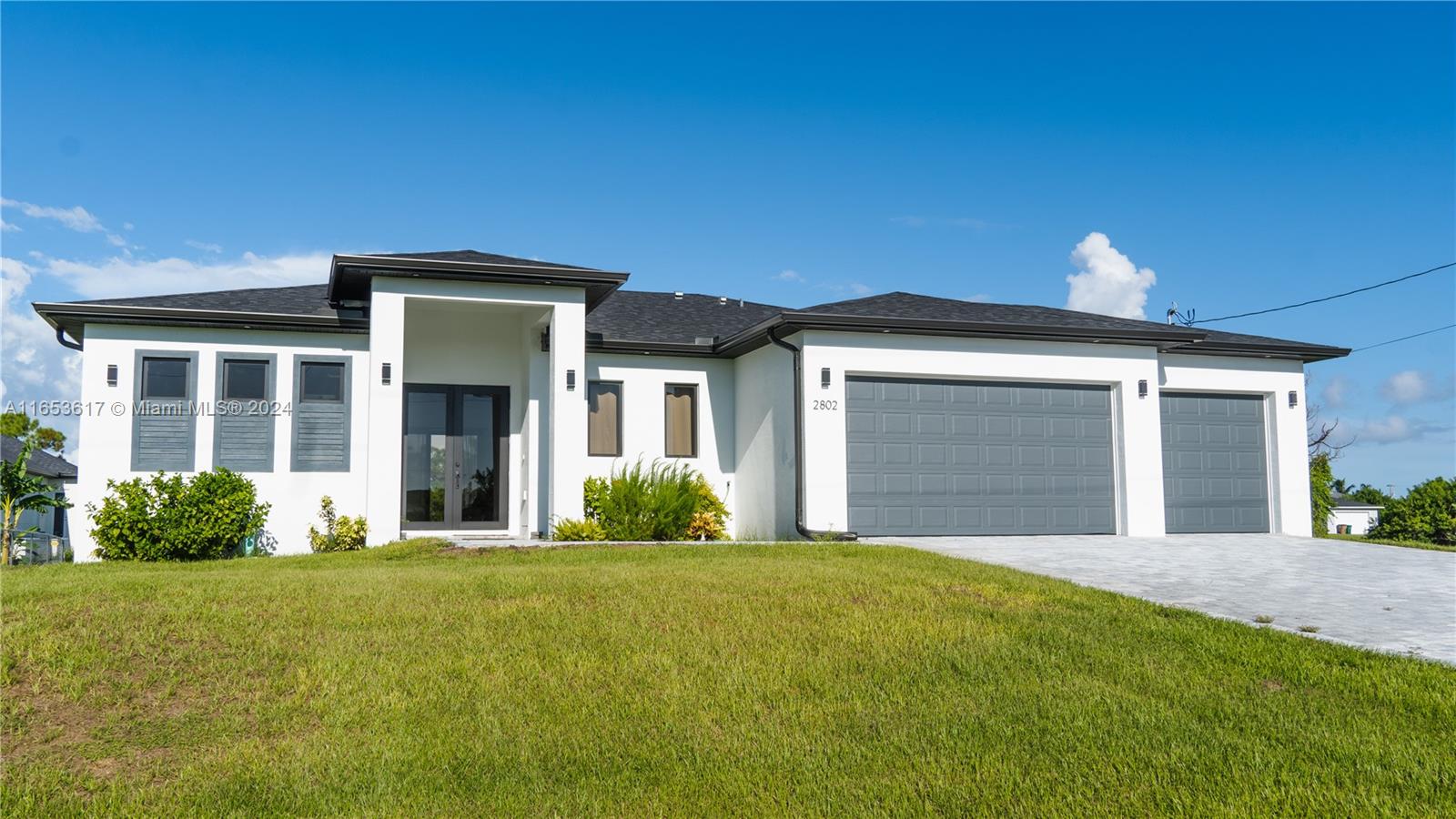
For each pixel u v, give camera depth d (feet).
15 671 20.03
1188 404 58.80
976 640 23.50
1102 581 32.45
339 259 46.01
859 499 50.08
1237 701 19.07
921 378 51.78
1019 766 16.26
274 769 16.57
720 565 33.96
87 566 40.47
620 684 20.52
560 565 35.22
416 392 54.95
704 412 58.95
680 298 74.43
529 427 53.36
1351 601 28.86
